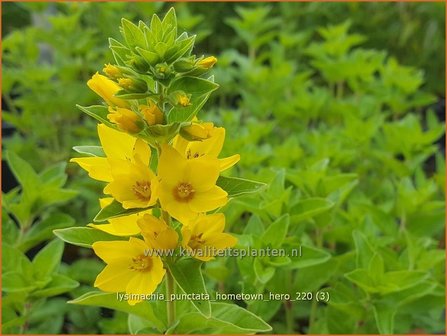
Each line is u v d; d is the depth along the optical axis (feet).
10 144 1.53
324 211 0.93
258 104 1.58
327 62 1.65
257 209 0.91
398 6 2.36
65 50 1.69
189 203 0.57
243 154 1.20
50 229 0.99
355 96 1.72
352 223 1.03
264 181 1.02
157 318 0.72
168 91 0.58
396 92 1.59
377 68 1.67
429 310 0.93
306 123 1.54
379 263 0.85
